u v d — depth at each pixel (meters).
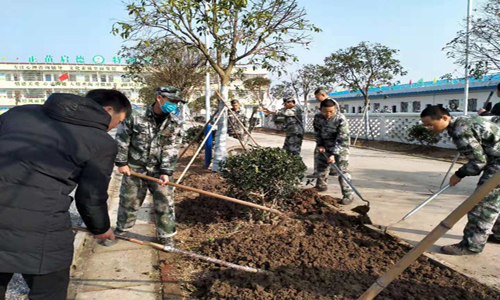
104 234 2.24
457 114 12.54
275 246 3.85
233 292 3.00
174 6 6.29
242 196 4.71
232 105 9.45
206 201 5.59
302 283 3.12
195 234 4.46
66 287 2.12
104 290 3.17
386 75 15.06
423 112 3.72
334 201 5.71
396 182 7.36
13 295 2.98
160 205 3.96
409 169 8.93
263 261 3.50
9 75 43.41
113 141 2.15
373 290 2.07
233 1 6.20
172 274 3.44
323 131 5.97
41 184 1.92
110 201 6.07
